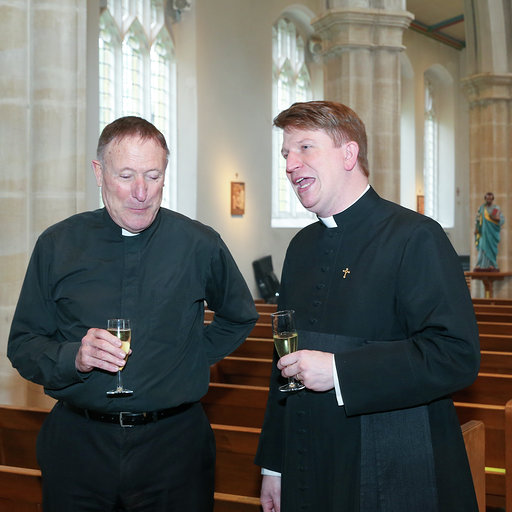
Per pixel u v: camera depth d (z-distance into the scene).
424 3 19.62
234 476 3.19
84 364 2.04
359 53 10.34
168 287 2.31
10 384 4.86
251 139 14.45
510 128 16.34
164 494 2.23
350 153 2.06
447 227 23.25
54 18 4.94
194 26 12.91
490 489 3.33
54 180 4.96
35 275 2.34
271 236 15.15
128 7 12.06
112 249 2.33
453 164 23.25
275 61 15.94
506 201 16.27
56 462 2.26
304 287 2.16
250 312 2.51
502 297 15.25
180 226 2.39
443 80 23.23
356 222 2.09
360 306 1.98
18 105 4.90
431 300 1.88
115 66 11.83
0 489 2.71
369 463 1.91
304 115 2.03
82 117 5.07
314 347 2.04
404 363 1.84
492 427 3.48
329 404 1.99
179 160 13.03
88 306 2.28
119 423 2.21
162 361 2.26
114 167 2.16
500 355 5.24
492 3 15.75
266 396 4.00
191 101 12.91
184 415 2.30
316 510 1.98
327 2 10.48
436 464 1.91
